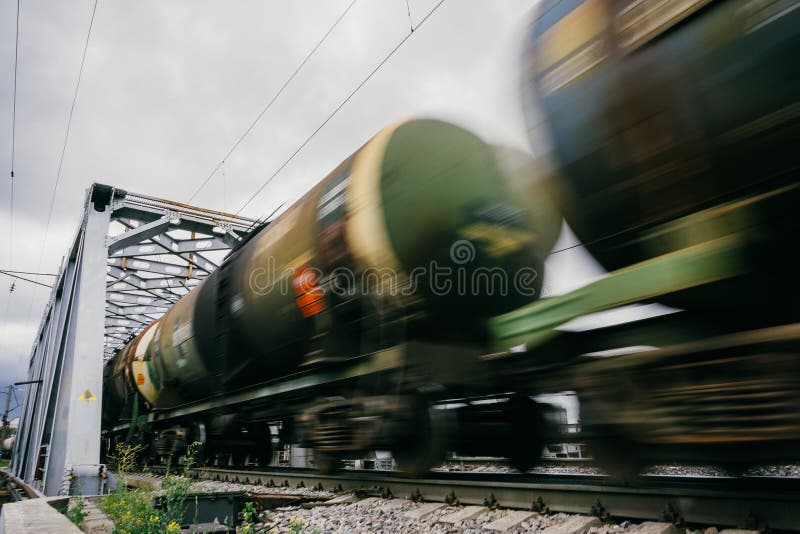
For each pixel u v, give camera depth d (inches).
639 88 155.3
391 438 261.6
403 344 261.4
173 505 219.8
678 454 156.1
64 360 650.8
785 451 131.9
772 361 134.8
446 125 272.4
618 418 169.9
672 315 162.9
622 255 177.2
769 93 129.4
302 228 325.7
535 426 248.5
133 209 732.7
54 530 152.0
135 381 670.5
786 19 125.0
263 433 484.4
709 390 146.7
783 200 132.0
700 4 140.6
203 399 491.5
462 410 268.5
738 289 148.6
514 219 234.2
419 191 265.6
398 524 218.1
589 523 176.6
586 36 172.7
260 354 369.7
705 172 145.1
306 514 259.9
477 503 228.5
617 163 165.0
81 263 680.4
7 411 2378.2
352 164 298.7
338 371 297.9
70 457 556.7
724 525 154.0
